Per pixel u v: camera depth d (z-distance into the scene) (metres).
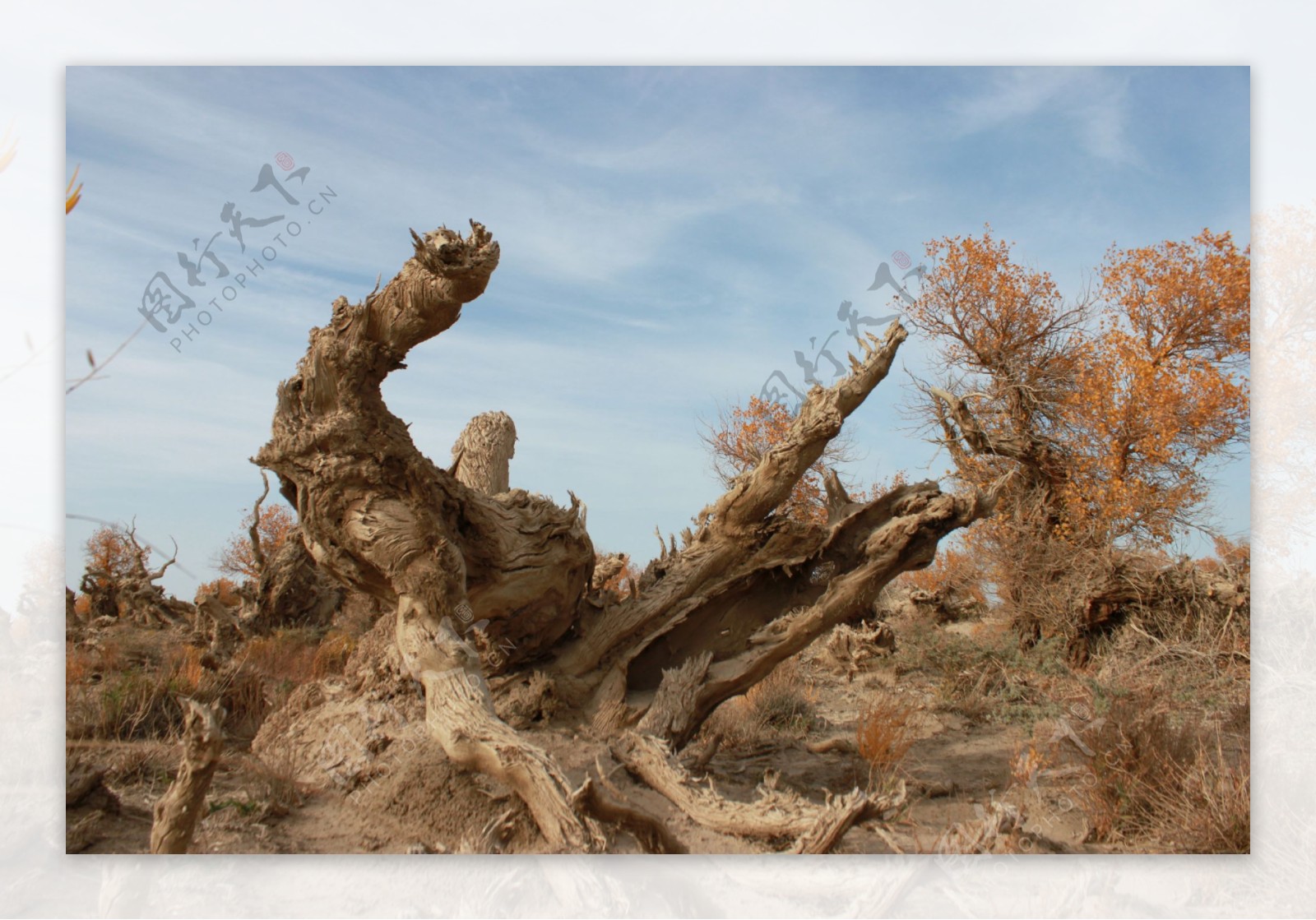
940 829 5.68
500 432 10.02
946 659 11.14
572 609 7.59
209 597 11.86
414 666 5.75
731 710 9.00
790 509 17.08
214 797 5.88
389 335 6.32
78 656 10.34
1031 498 15.27
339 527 6.31
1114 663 10.84
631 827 4.72
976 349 17.03
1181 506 14.80
